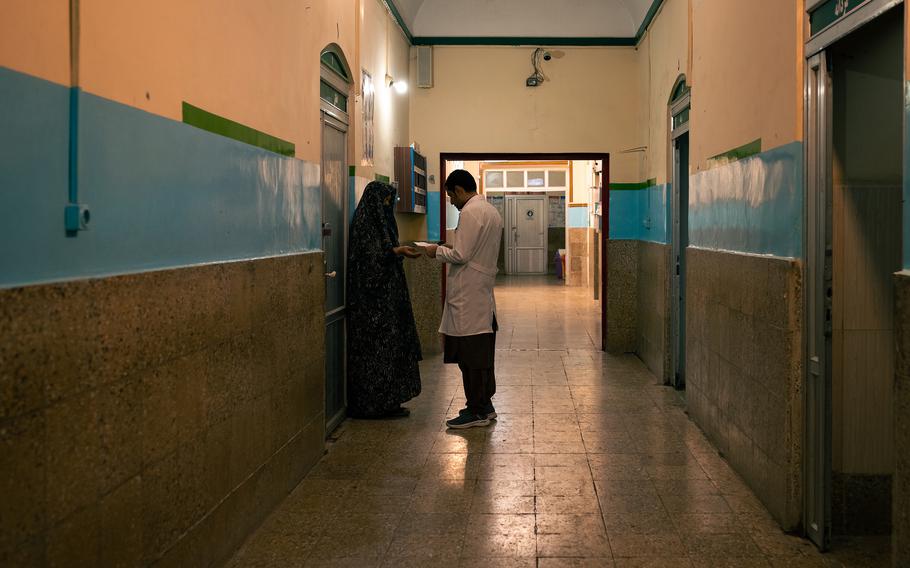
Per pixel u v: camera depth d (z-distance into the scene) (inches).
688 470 165.6
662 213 271.4
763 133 144.3
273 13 137.9
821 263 121.6
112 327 80.3
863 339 126.8
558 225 853.2
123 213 83.9
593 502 146.3
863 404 127.3
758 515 138.8
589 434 197.2
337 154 204.1
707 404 190.5
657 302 274.4
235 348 117.6
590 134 339.9
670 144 259.8
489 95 340.8
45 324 68.6
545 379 274.5
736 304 160.9
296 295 151.2
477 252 202.7
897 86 123.1
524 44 339.9
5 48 64.4
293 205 151.3
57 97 72.1
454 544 126.5
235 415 118.4
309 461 165.0
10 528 64.2
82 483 75.0
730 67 166.9
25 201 67.2
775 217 137.9
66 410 72.1
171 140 96.0
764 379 141.6
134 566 86.2
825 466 122.3
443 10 338.3
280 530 131.2
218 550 113.0
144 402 87.7
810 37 123.7
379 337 211.5
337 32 190.9
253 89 127.2
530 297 583.5
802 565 117.6
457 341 204.5
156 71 92.0
